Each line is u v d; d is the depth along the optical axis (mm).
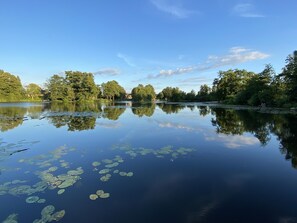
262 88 36781
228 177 6227
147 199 4965
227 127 14727
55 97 65312
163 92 96812
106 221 4148
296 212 4457
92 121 18031
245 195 5188
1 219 4203
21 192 5273
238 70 50812
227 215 4344
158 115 23234
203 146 9680
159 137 11562
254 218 4246
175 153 8562
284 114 21922
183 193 5270
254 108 31562
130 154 8414
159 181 5914
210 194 5211
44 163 7387
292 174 6488
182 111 29031
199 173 6523
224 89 52844
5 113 25281
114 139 11133
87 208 4586
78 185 5656
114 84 89312
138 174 6398
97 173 6461
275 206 4684
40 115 22922
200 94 76750
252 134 12336
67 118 20234
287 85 29578
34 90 78750
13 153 8664
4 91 64688
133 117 21172
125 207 4633
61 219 4207
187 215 4348
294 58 28234
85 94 66500
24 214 4379
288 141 10594
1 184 5730
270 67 36750
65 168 6906
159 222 4113
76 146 9727
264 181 5992
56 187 5535
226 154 8484
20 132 13141
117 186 5617
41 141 10758
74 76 65625
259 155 8383
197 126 15250
